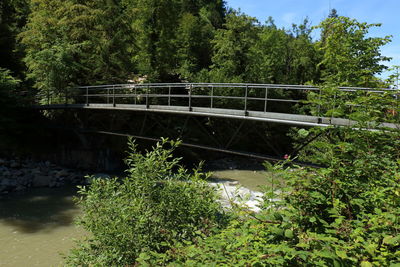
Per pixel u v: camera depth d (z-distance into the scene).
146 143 20.44
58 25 20.50
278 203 2.47
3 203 12.06
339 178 2.52
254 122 8.83
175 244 3.24
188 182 4.38
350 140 3.13
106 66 21.64
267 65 26.78
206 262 2.44
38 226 9.88
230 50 24.70
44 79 18.23
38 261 7.65
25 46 23.44
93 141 19.19
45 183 14.98
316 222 2.31
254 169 20.70
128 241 3.70
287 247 1.90
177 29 30.88
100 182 4.55
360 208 2.40
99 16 20.83
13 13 28.30
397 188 2.33
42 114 20.14
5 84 18.33
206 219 3.87
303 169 2.61
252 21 25.41
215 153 23.56
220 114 9.38
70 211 11.38
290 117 7.45
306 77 29.59
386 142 3.04
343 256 1.73
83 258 3.86
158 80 23.98
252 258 1.98
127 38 22.73
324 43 11.95
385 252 1.83
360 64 9.70
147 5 24.09
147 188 3.96
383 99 3.41
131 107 13.42
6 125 17.34
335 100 3.51
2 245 8.46
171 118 20.97
